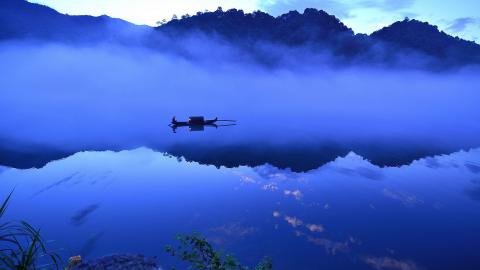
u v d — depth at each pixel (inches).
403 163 1878.7
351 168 1727.4
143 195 1189.1
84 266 368.2
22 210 1019.9
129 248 778.8
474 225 954.7
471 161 1932.8
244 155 2071.9
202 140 2551.7
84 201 1112.8
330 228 915.4
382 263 742.5
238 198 1164.5
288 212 1029.2
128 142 2428.6
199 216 986.1
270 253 767.7
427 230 919.0
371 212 1047.6
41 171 1534.2
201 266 364.8
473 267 732.7
